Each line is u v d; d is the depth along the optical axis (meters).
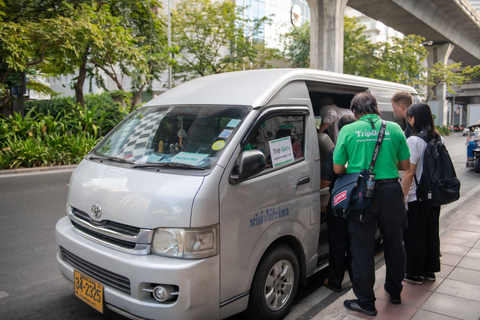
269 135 3.11
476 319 3.04
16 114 13.44
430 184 3.44
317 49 19.77
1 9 13.59
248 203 2.79
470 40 41.88
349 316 3.11
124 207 2.68
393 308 3.23
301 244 3.36
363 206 2.98
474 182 10.55
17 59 12.81
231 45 23.61
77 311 3.46
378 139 3.06
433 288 3.62
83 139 13.75
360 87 4.46
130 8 16.70
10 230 5.79
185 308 2.45
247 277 2.79
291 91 3.40
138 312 2.51
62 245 3.10
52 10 14.27
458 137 39.97
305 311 3.49
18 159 11.91
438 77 37.69
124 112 17.75
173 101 3.56
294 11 40.41
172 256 2.49
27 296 3.74
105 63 16.50
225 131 2.92
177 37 22.73
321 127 4.73
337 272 3.75
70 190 3.24
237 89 3.33
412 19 28.03
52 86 43.06
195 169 2.71
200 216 2.49
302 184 3.33
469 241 4.91
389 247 3.17
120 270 2.56
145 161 3.04
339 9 19.47
